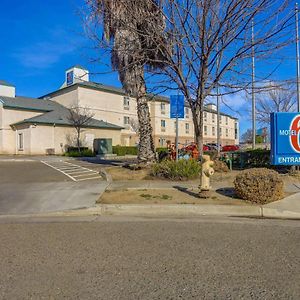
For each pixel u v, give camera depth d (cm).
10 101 3703
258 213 775
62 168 1741
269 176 834
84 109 4000
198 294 362
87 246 535
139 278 405
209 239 571
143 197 906
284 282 391
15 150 3547
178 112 1231
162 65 1379
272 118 1221
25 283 394
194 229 640
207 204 816
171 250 512
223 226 665
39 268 441
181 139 5741
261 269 432
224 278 404
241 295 358
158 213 793
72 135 3606
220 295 359
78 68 4269
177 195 927
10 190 1072
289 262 457
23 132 3431
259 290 370
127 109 4869
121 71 1378
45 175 1444
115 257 481
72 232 625
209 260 466
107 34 1313
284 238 579
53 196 966
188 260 466
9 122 3578
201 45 1132
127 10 1164
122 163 1927
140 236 592
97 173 1477
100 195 952
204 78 1217
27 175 1451
